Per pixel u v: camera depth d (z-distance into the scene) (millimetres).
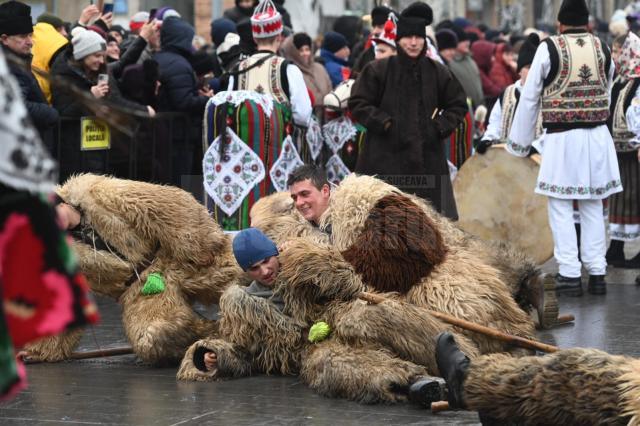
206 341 15586
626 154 27406
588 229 24109
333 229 15758
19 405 14062
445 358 11844
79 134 22984
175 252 16766
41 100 20969
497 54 40875
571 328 19547
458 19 48344
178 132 25812
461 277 14922
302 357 15289
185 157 26016
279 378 15508
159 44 26938
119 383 15422
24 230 6543
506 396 11156
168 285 16844
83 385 15297
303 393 14508
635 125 25609
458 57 36781
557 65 23391
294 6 42125
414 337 14031
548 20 88938
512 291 18672
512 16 84375
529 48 27141
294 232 16672
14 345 6652
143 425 12930
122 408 13836
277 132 24188
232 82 24828
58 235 6605
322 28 47906
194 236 16766
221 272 16969
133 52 24578
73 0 29719
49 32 23031
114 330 19969
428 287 14820
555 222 24094
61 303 6582
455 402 11719
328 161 27016
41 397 14539
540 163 24875
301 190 16734
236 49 26703
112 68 24625
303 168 16844
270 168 24156
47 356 17062
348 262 15234
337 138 26766
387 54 25516
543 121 23906
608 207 28938
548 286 18719
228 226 24109
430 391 13328
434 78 22234
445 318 14305
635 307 22094
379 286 15016
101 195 16594
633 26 46781
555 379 10891
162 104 25609
